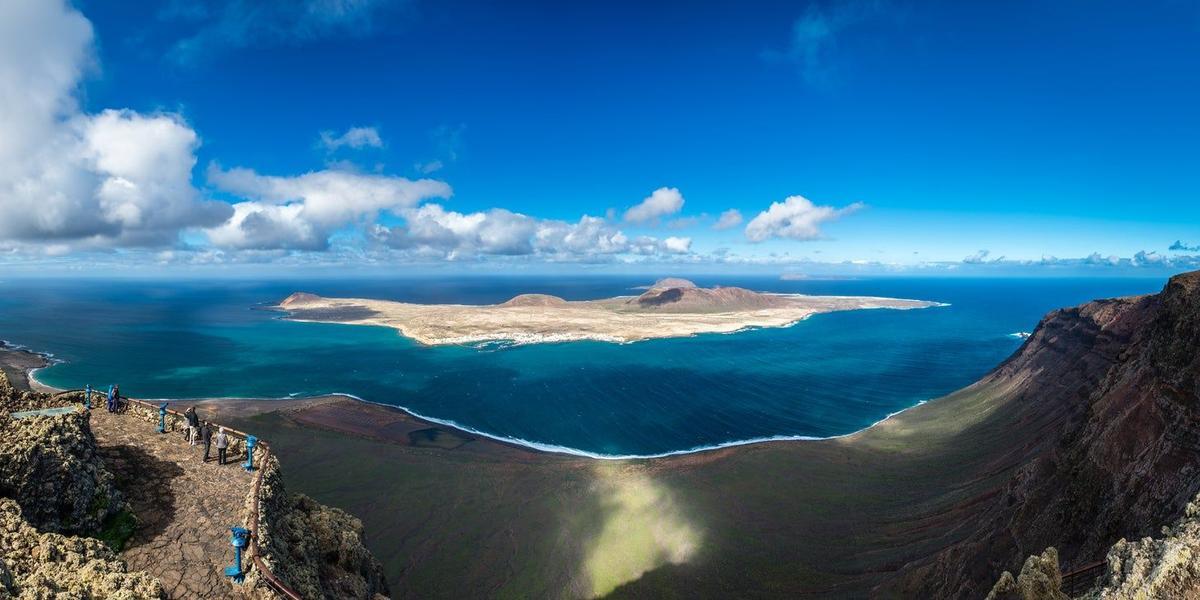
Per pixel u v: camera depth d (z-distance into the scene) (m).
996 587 24.72
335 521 28.33
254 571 18.64
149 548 19.70
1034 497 39.00
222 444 25.95
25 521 17.34
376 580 30.34
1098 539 32.16
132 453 25.97
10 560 15.70
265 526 21.52
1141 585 19.06
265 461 26.03
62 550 17.20
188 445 27.67
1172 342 38.16
